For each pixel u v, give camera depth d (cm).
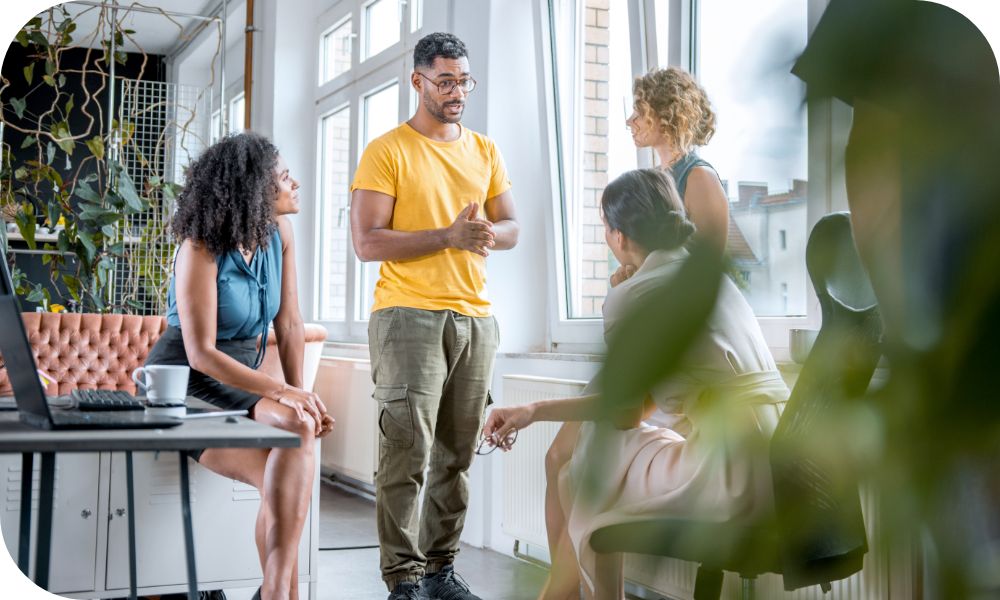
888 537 26
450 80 309
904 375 27
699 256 23
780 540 31
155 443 138
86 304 567
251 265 263
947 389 26
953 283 26
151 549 299
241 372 247
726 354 30
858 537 32
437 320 301
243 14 771
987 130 26
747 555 32
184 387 184
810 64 24
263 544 259
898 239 26
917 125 26
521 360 394
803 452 30
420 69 313
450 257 307
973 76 27
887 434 27
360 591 346
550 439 339
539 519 348
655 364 22
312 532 318
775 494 31
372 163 308
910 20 26
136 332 395
